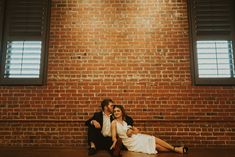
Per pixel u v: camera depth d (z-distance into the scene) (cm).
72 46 476
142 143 395
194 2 490
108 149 411
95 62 471
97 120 418
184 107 454
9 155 372
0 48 473
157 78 464
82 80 466
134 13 486
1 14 484
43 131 450
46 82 465
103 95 461
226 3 491
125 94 461
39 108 457
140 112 455
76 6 489
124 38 478
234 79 459
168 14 484
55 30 481
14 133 448
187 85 461
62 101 459
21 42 482
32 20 488
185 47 473
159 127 450
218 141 443
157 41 476
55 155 373
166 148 397
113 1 491
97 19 485
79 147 440
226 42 480
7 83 462
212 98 456
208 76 465
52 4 490
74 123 453
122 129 404
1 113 454
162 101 457
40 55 474
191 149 424
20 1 493
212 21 486
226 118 449
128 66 469
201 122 449
